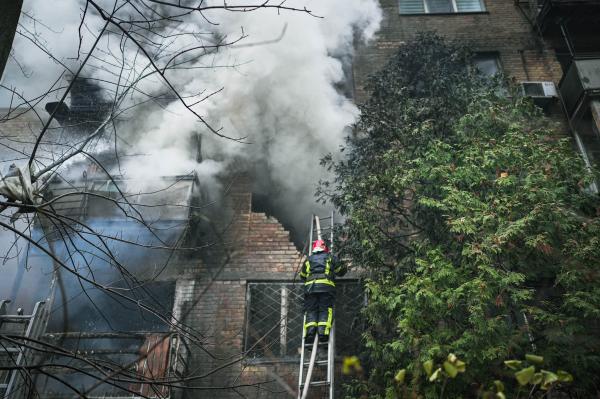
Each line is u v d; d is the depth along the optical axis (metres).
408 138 6.89
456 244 5.73
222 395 6.85
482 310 4.70
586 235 5.32
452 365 2.11
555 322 4.82
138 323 8.32
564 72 10.13
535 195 5.31
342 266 6.66
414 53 9.02
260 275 8.09
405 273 5.54
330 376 6.00
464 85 7.84
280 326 7.61
